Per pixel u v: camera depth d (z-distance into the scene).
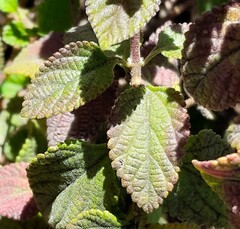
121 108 0.10
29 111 0.11
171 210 0.12
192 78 0.10
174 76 0.13
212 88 0.10
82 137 0.12
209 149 0.11
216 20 0.10
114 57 0.11
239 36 0.10
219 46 0.10
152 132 0.10
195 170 0.12
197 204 0.12
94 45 0.11
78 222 0.11
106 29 0.09
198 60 0.10
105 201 0.11
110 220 0.11
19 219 0.13
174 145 0.10
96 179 0.11
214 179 0.10
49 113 0.10
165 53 0.11
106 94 0.12
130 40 0.11
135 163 0.10
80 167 0.11
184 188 0.12
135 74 0.11
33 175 0.11
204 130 0.12
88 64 0.11
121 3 0.09
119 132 0.10
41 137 0.14
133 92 0.10
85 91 0.11
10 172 0.13
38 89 0.11
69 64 0.11
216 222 0.12
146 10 0.09
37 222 0.14
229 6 0.10
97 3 0.09
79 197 0.11
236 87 0.10
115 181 0.11
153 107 0.10
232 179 0.10
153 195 0.10
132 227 0.12
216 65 0.10
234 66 0.10
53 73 0.11
